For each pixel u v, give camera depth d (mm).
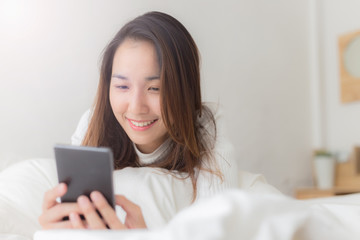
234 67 2980
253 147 3049
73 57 2303
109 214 681
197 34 2820
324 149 3361
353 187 3021
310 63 3418
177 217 355
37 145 2162
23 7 2174
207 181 1092
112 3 2449
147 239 348
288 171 3227
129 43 1061
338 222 466
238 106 2988
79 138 1364
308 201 958
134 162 1266
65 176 713
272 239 329
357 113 3223
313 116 3395
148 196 963
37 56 2195
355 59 3166
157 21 1085
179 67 1095
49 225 717
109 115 1238
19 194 1042
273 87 3184
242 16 3039
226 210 327
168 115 1067
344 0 3324
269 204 355
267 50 3162
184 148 1158
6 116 2090
